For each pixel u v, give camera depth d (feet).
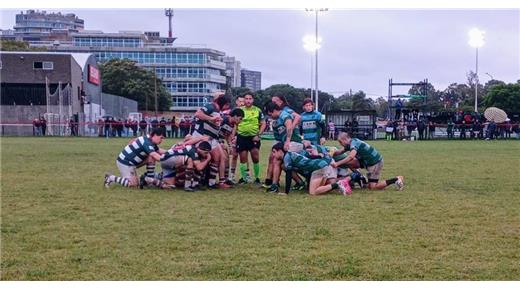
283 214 27.43
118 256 19.56
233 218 26.32
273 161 35.60
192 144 36.37
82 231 23.39
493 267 18.57
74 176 44.37
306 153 34.76
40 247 20.72
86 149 82.07
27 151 76.64
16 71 160.86
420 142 116.78
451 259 19.39
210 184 36.96
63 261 19.01
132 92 286.05
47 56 162.20
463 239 22.20
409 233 23.22
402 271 18.13
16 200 31.58
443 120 137.69
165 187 36.65
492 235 22.93
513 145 101.55
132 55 378.12
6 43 256.73
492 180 42.75
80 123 144.56
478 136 133.18
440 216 27.07
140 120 143.64
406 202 31.32
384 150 84.33
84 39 382.22
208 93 383.86
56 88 163.22
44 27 639.35
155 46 382.42
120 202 30.94
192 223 25.12
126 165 37.32
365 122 134.92
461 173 48.26
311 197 33.12
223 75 411.75
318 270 18.17
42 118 148.77
